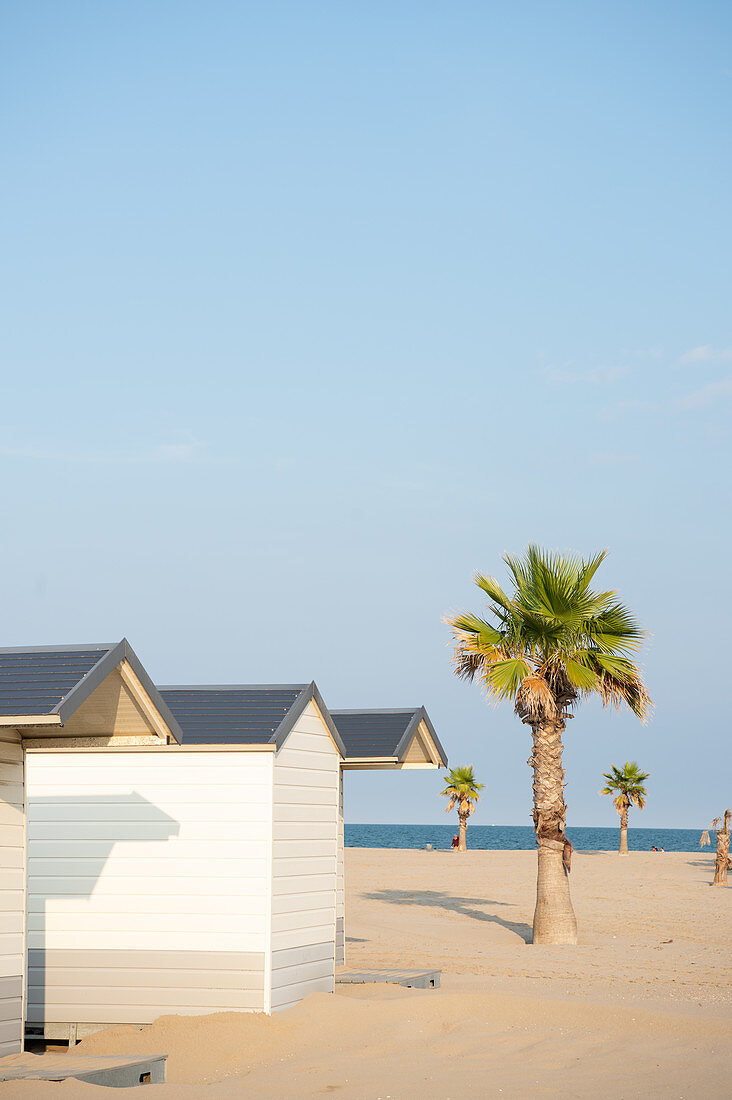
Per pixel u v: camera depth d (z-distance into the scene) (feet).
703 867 142.10
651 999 43.09
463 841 209.97
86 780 38.45
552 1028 35.70
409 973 45.39
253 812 36.94
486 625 66.85
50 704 26.16
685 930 71.51
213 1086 28.30
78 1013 37.06
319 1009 36.50
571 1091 28.45
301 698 39.11
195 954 36.68
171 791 37.70
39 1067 28.07
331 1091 28.78
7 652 29.76
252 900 36.50
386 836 567.18
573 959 55.98
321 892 40.01
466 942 64.18
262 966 36.09
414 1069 31.04
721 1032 35.06
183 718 39.11
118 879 37.68
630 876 122.62
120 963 37.14
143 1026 36.47
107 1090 26.43
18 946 29.45
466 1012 36.88
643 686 63.93
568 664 63.41
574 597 63.57
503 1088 28.81
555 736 65.21
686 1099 27.61
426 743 54.85
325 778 40.96
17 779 29.89
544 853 64.34
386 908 86.94
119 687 29.89
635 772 181.98
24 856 29.81
